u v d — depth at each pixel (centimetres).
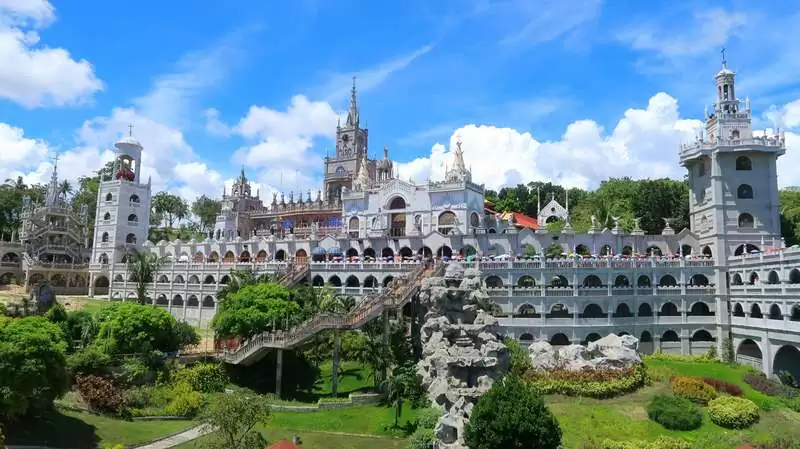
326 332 5778
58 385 4050
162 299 9756
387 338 5828
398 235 9206
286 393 5716
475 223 8931
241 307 6028
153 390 5212
